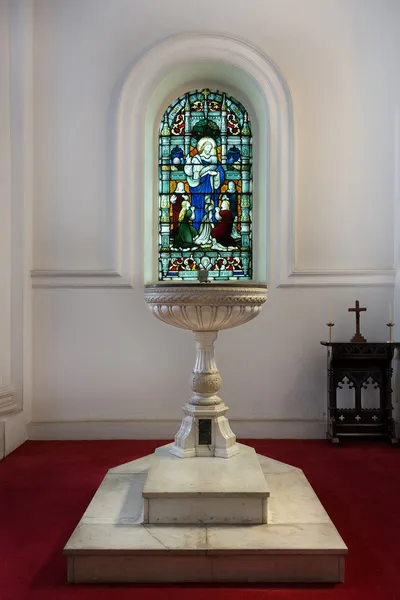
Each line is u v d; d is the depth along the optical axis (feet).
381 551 9.10
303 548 8.21
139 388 17.31
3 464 14.25
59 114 17.56
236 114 18.88
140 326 17.37
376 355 16.02
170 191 18.79
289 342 17.38
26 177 17.06
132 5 17.66
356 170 17.57
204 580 8.25
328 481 12.69
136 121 17.62
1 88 16.38
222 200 18.83
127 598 7.77
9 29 16.85
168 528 9.00
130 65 17.62
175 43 17.62
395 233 17.52
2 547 9.34
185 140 18.88
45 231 17.49
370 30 17.60
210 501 9.17
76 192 17.51
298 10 17.61
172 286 9.86
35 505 11.26
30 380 17.22
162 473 9.95
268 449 15.58
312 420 17.26
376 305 17.40
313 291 17.42
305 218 17.57
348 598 7.73
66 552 8.17
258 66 17.62
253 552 8.20
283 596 7.81
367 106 17.62
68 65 17.60
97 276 17.33
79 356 17.35
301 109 17.60
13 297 16.80
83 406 17.30
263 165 18.30
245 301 9.99
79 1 17.63
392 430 15.99
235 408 17.33
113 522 9.26
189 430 10.89
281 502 10.18
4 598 7.76
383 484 12.48
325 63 17.61
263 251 18.06
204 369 11.01
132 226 17.49
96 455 15.07
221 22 17.65
